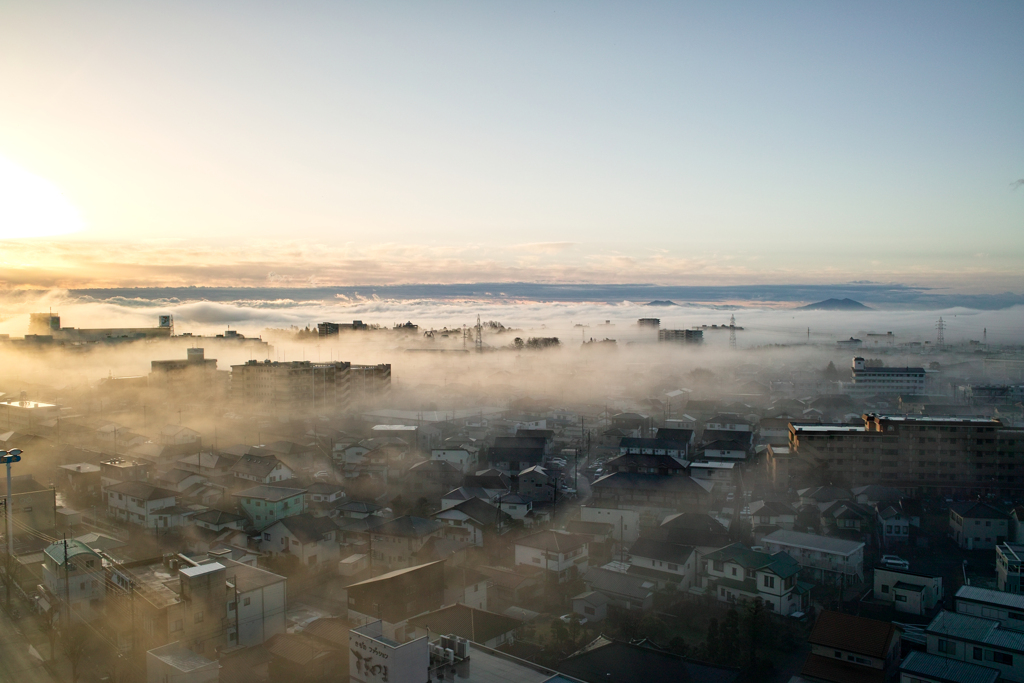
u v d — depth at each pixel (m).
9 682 54.72
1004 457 108.12
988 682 51.19
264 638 63.88
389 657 46.84
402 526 86.44
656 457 124.19
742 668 59.66
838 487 103.94
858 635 56.41
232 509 99.56
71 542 67.81
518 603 74.81
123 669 56.66
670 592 75.94
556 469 132.25
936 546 90.75
